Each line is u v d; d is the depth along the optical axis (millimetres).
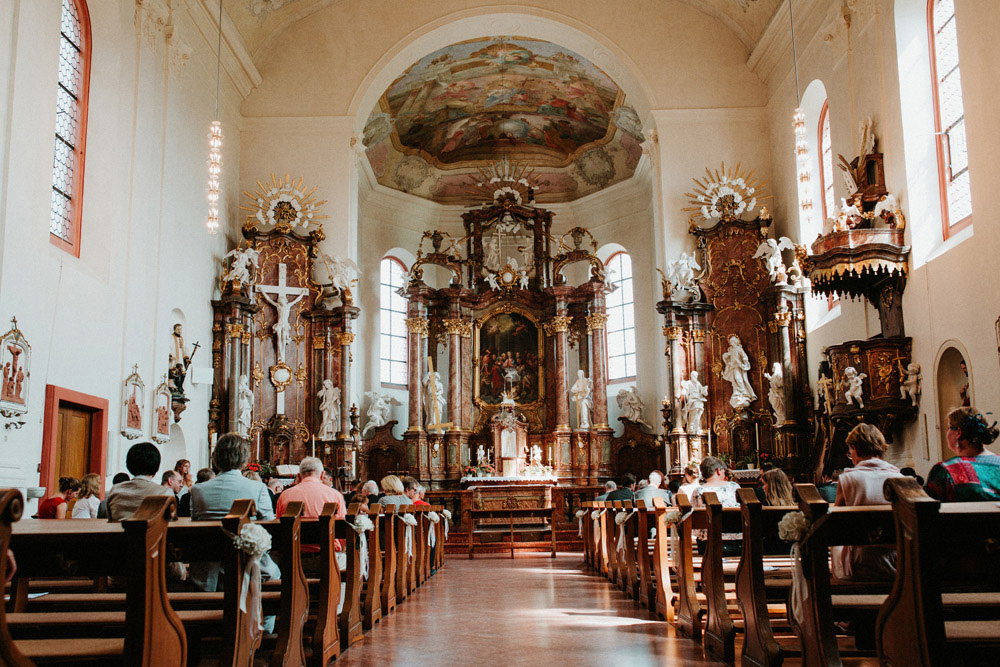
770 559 8656
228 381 19734
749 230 22125
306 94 23094
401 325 29156
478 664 6570
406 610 9953
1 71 11242
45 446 12398
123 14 15883
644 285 27781
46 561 4461
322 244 22531
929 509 4293
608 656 6797
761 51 22328
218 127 16969
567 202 30156
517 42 24969
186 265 18656
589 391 26406
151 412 16375
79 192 14508
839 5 17562
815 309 20344
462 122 29031
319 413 21938
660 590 9094
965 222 13719
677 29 23344
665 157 22781
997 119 11828
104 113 15211
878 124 16078
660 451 25906
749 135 22891
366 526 7551
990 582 5477
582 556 20609
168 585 7059
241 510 5184
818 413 18781
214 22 19906
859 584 5949
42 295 12352
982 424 5883
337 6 23453
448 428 26438
